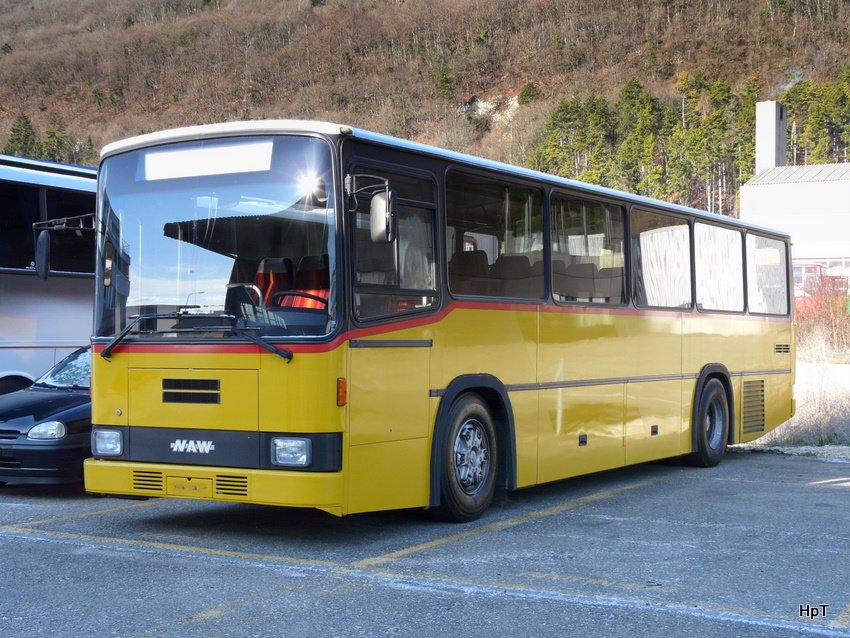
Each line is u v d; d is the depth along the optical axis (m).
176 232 7.20
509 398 8.38
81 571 6.14
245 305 6.84
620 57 190.50
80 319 13.06
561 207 9.32
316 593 5.58
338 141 6.82
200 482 6.86
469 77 192.75
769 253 13.95
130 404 7.18
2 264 12.20
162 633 4.82
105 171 7.56
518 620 5.05
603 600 5.43
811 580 5.96
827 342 28.22
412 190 7.46
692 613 5.20
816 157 110.06
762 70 181.50
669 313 11.13
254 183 7.00
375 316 6.95
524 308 8.61
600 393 9.76
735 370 12.76
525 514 8.40
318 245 6.73
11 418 9.45
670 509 8.67
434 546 6.96
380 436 6.97
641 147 119.44
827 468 11.98
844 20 185.75
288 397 6.62
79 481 9.37
